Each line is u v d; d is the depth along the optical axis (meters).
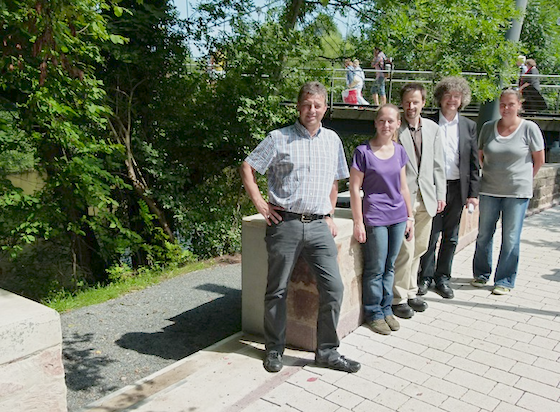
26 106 6.37
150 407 2.91
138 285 6.08
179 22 9.09
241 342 3.85
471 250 6.46
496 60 10.85
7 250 7.35
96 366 3.86
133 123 9.25
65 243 9.49
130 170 8.89
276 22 9.22
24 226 7.04
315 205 3.16
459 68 10.69
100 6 5.90
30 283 8.95
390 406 2.93
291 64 9.25
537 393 3.08
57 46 3.87
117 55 8.06
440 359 3.51
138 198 9.60
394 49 10.60
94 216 8.31
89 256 9.82
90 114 7.07
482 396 3.04
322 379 3.23
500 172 4.68
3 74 5.75
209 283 6.15
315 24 10.18
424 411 2.88
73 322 4.79
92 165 7.28
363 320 4.11
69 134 6.79
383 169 3.70
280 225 3.20
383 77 14.66
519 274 5.46
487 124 4.86
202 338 4.40
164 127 9.46
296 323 3.68
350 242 3.82
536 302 4.61
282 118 9.20
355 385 3.16
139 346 4.24
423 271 4.77
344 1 9.81
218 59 9.31
